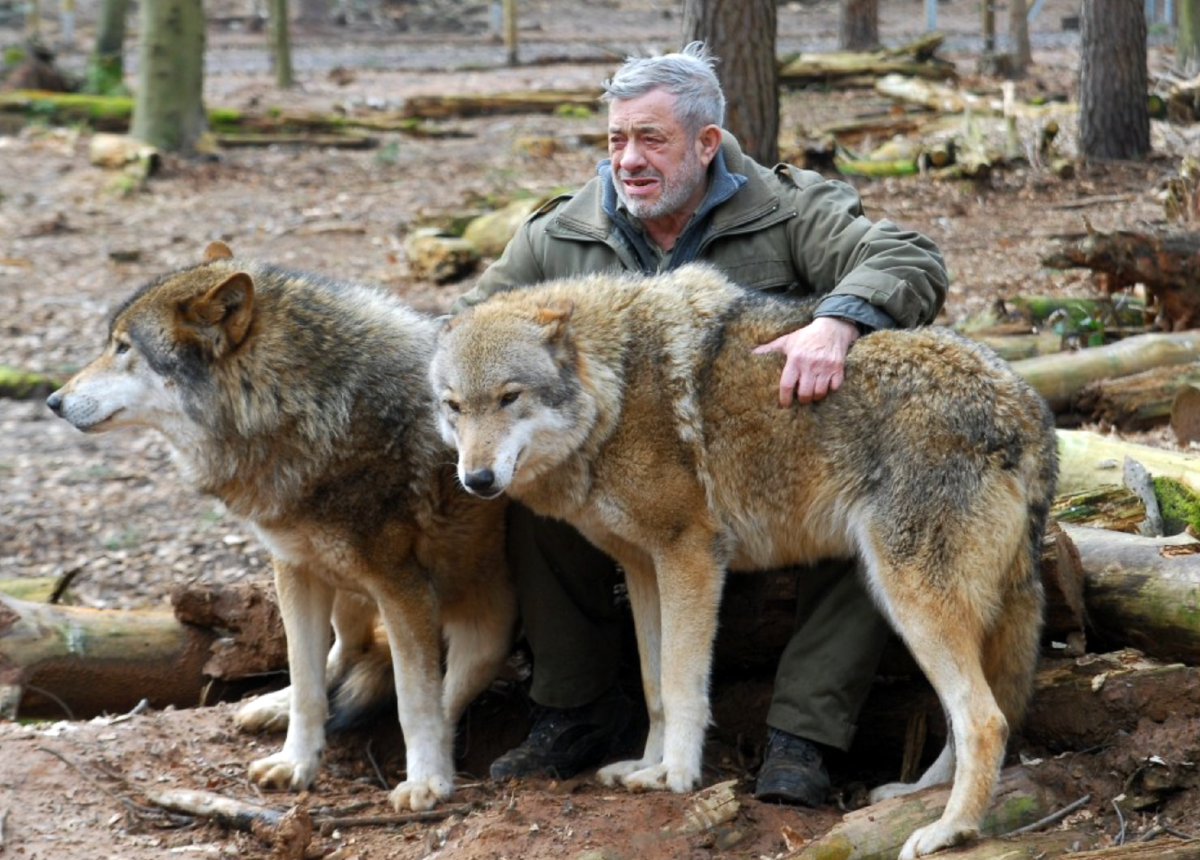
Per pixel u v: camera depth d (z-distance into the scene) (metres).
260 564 12.58
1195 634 7.04
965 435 6.48
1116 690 6.82
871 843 6.31
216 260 7.95
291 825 6.71
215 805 7.04
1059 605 7.20
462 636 8.16
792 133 27.72
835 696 7.15
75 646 9.02
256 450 7.39
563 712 7.84
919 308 7.15
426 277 20.19
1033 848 6.13
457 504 7.63
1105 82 26.02
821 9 63.91
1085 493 8.55
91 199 27.09
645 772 7.00
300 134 33.31
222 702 8.91
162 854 6.71
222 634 9.25
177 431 7.48
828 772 7.85
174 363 7.38
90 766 7.53
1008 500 6.46
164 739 8.00
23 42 38.16
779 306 7.14
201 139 31.73
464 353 6.77
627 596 8.48
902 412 6.61
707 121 7.62
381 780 8.03
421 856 6.66
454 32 61.25
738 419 6.94
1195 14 37.50
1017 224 21.38
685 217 7.86
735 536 7.13
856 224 7.52
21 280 21.64
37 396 17.34
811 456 6.82
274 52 45.31
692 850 6.44
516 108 36.50
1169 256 13.79
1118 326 14.70
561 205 8.29
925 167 25.53
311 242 23.28
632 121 7.49
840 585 7.20
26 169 29.75
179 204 26.62
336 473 7.38
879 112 32.53
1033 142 25.88
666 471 6.99
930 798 6.55
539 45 54.91
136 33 56.66
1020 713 6.79
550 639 7.72
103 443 15.99
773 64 16.58
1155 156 26.16
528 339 6.79
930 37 39.31
